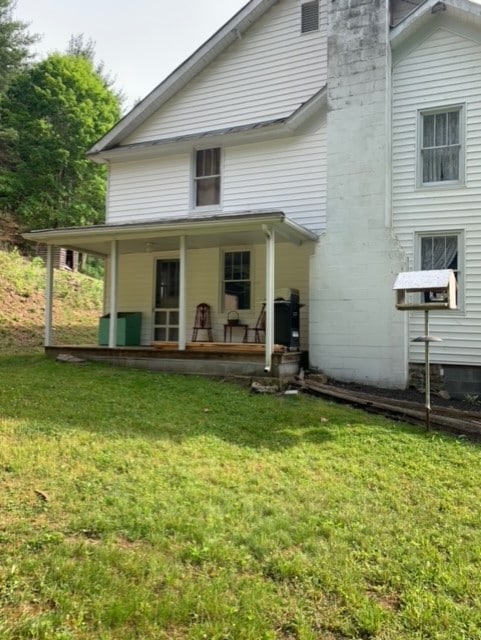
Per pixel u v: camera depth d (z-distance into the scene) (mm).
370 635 2363
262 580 2760
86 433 5141
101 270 24969
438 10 8820
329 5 9562
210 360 8727
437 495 4129
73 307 17391
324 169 9984
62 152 24047
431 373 8805
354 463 4844
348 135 9188
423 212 9070
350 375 8898
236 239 10055
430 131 9188
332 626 2420
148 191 11828
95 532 3156
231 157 10945
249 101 11016
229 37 11062
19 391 6945
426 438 5793
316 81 10391
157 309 11703
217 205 11070
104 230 9289
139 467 4320
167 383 7926
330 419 6375
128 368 9289
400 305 6219
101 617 2369
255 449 5121
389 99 9086
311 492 4039
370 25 9133
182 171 11469
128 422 5680
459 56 8891
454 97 8922
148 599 2518
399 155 9273
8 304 15406
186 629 2336
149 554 2938
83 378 8148
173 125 11773
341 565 2943
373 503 3898
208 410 6477
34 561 2771
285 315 9227
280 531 3314
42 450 4547
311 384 7930
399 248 8695
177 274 11586
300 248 10133
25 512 3348
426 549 3193
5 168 23766
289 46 10664
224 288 10953
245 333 10602
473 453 5289
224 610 2465
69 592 2539
